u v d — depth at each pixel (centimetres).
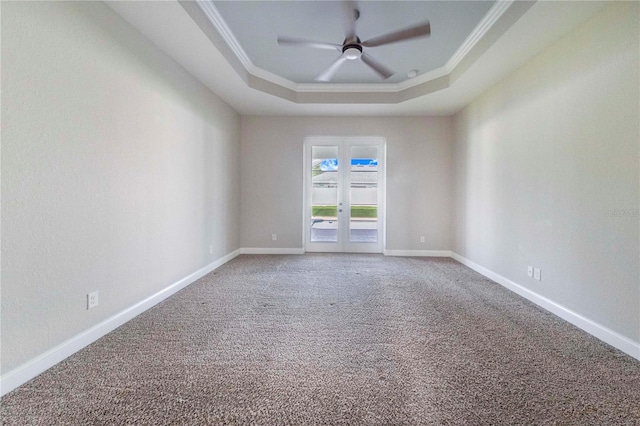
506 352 178
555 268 238
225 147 411
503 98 316
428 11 242
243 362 165
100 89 193
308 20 256
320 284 318
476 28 263
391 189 473
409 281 331
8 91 139
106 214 200
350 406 131
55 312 163
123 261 217
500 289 303
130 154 223
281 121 476
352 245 499
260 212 482
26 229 148
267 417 124
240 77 324
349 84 400
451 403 133
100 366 160
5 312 139
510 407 130
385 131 470
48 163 158
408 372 157
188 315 232
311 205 503
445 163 465
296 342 189
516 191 293
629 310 176
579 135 213
